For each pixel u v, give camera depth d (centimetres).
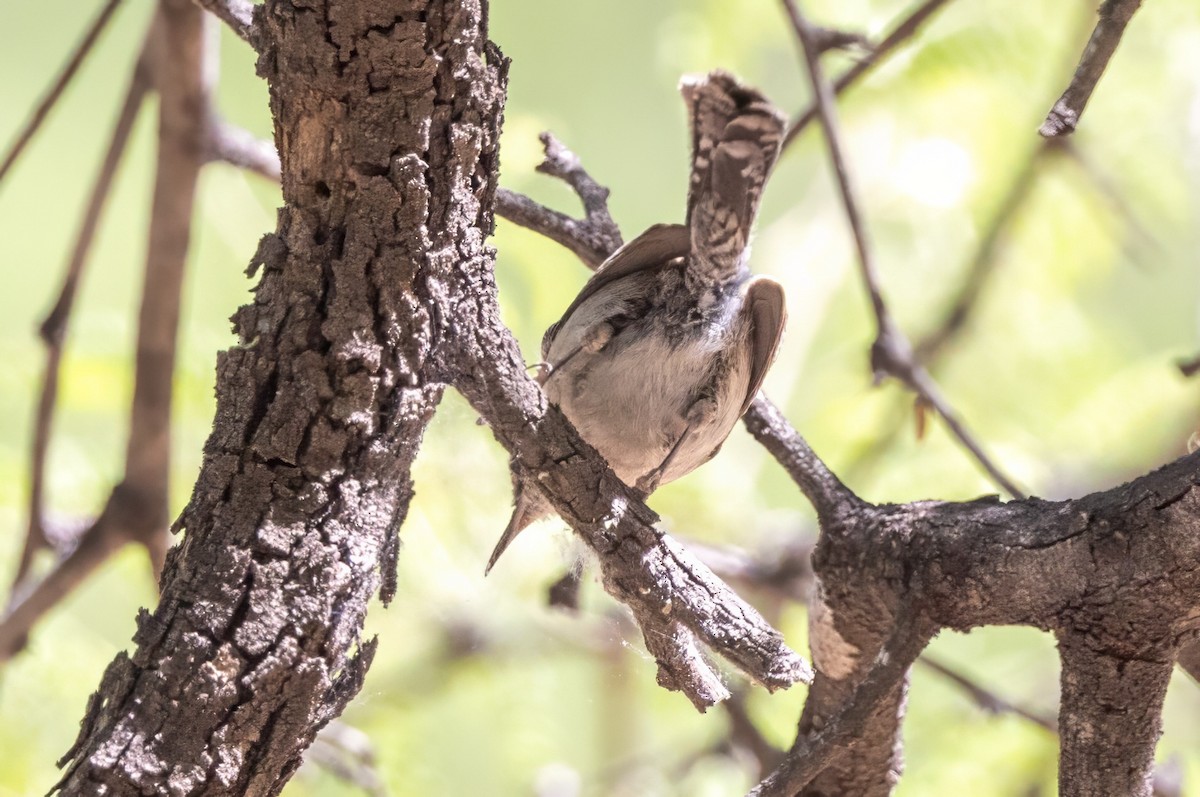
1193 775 946
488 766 1101
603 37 1622
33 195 1620
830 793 599
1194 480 435
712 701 468
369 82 422
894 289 1241
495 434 468
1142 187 1190
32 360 1036
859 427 1093
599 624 1074
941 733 1031
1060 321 1205
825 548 547
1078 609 459
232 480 432
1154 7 1163
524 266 1030
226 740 415
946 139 1146
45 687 963
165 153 844
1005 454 1052
